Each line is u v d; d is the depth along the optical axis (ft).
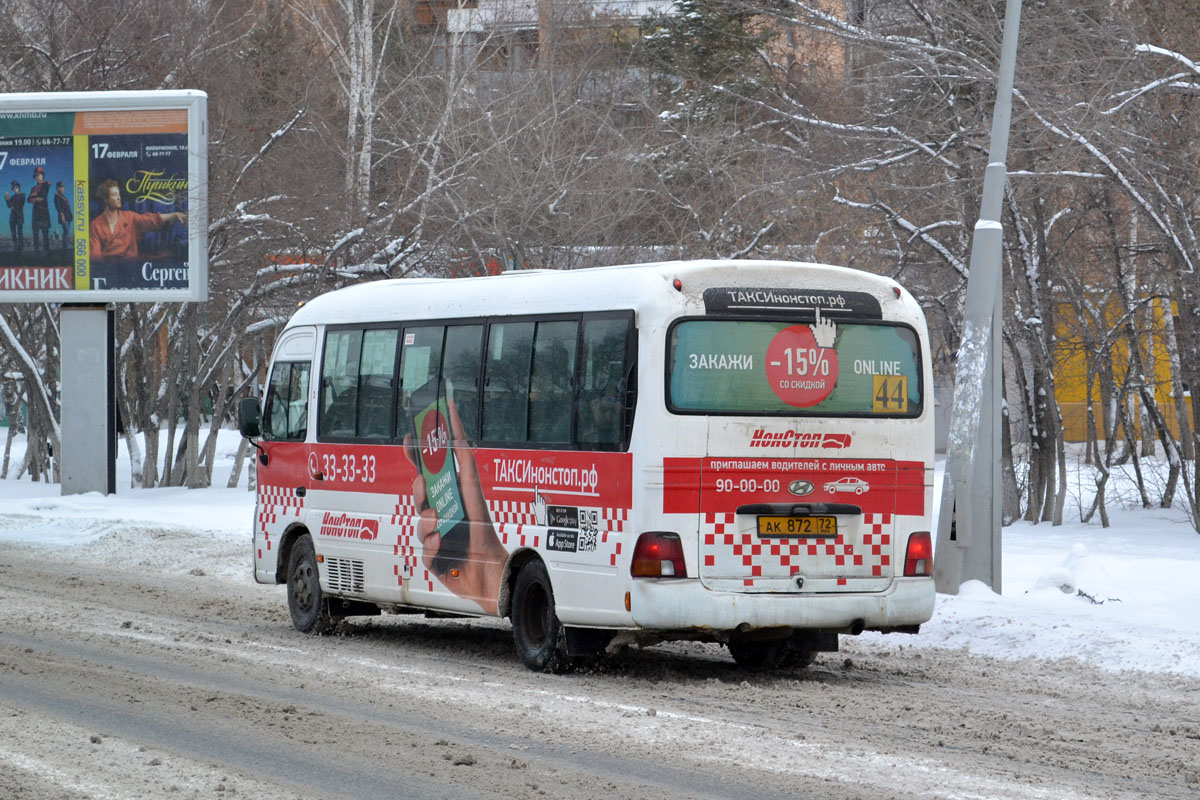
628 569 61.16
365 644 77.00
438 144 181.57
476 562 69.31
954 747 49.19
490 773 44.88
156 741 49.55
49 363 226.38
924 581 65.10
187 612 90.27
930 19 132.98
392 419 75.25
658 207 172.14
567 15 244.22
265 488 84.99
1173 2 120.67
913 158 136.46
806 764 46.19
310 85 205.16
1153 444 196.95
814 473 63.21
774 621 61.82
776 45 223.71
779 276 63.72
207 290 177.47
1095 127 107.96
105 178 176.76
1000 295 89.92
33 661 67.46
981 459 87.25
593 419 63.52
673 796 41.93
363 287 79.41
